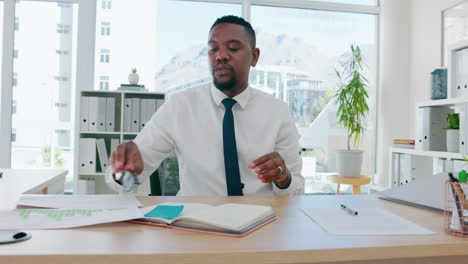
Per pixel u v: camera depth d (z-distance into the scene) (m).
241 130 1.36
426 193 0.88
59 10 3.35
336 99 3.74
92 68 3.35
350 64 3.73
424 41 3.29
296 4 3.64
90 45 3.35
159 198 0.94
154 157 1.34
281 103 1.45
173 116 1.35
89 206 0.79
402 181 2.61
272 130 1.37
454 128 2.12
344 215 0.77
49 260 0.48
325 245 0.56
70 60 3.37
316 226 0.68
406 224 0.70
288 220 0.73
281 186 1.16
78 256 0.49
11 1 3.28
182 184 1.35
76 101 3.35
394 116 3.58
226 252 0.51
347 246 0.55
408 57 3.54
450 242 0.58
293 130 1.43
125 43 3.43
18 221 0.65
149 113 2.92
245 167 1.33
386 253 0.56
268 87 3.66
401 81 3.55
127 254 0.49
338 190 3.46
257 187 1.29
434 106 2.32
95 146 2.88
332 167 3.73
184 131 1.34
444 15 3.02
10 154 3.30
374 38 3.85
